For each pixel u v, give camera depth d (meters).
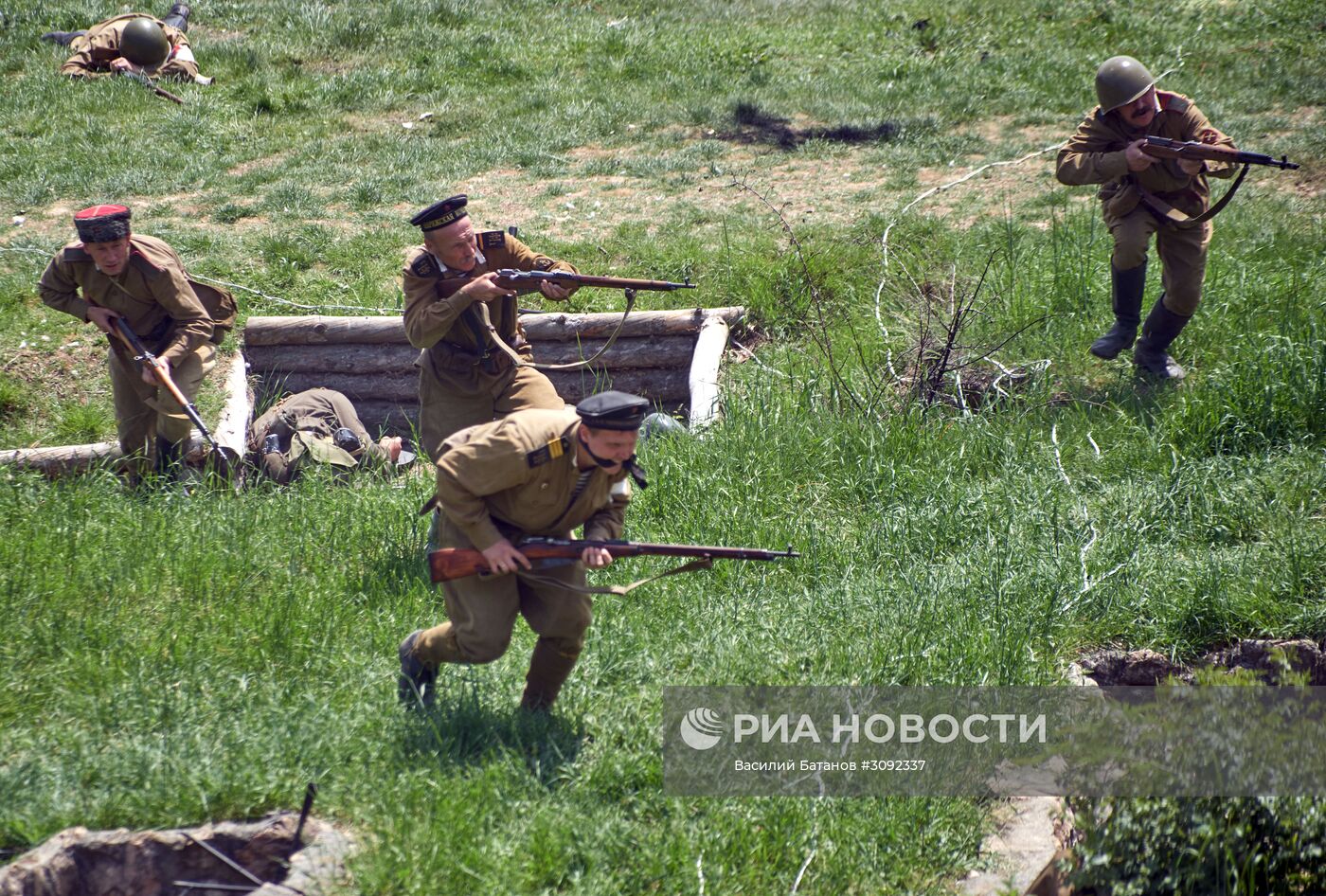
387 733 17.27
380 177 46.47
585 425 16.14
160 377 26.98
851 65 58.59
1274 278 35.56
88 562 22.86
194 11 62.91
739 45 60.28
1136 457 28.06
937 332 34.16
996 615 21.48
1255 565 23.06
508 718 17.70
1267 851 15.06
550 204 43.94
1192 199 29.78
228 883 15.29
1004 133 50.22
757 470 27.27
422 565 23.44
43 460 29.56
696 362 33.28
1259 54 57.59
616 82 55.97
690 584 22.72
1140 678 21.62
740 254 38.69
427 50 58.91
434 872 14.57
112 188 45.97
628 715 18.34
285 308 37.19
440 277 24.03
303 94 54.66
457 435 16.75
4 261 39.97
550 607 17.33
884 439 28.55
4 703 18.23
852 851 16.02
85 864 15.02
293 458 30.03
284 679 19.28
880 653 20.06
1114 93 29.03
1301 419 28.69
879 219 40.94
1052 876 15.81
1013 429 29.20
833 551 24.23
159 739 16.98
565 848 15.33
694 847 15.58
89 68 57.06
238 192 45.50
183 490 27.17
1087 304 35.50
